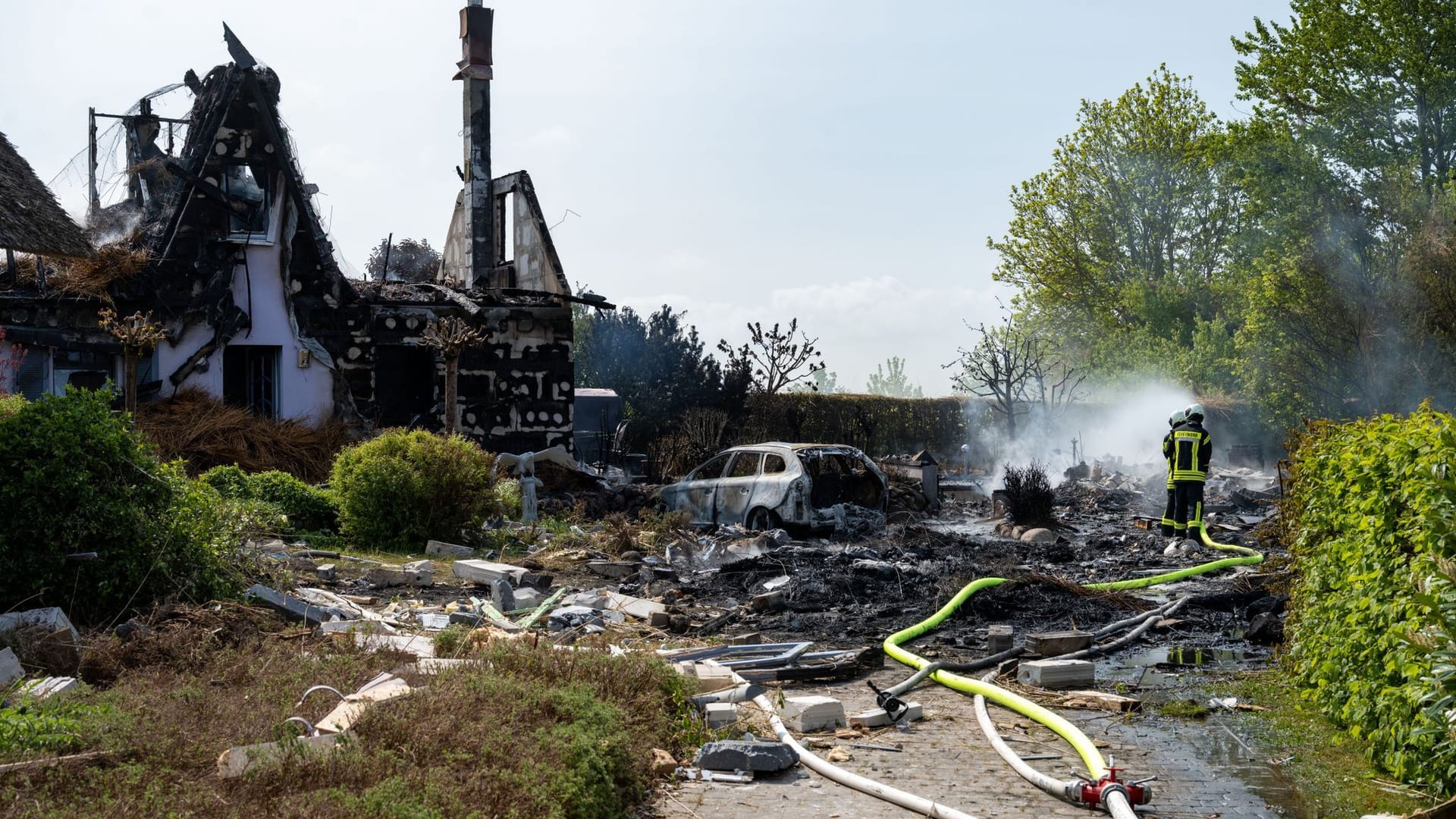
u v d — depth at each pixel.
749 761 5.88
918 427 36.53
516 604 10.52
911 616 10.86
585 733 5.20
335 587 11.00
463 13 25.38
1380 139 40.66
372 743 4.89
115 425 8.46
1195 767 6.25
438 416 21.56
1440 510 5.28
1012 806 5.51
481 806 4.34
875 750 6.46
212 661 6.69
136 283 19.11
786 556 13.58
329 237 22.42
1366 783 5.86
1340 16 40.91
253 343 20.23
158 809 4.09
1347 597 6.71
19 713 4.95
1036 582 11.74
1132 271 49.88
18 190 10.97
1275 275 33.31
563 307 22.59
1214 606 11.53
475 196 25.33
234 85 20.14
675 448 24.67
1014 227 52.19
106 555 7.98
